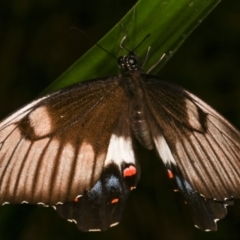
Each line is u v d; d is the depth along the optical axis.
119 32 1.04
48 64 1.25
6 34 1.25
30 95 1.24
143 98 1.04
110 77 1.04
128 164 1.04
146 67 1.05
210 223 1.03
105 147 1.04
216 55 1.24
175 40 1.04
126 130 1.04
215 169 1.03
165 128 1.04
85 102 1.04
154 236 1.23
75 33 1.25
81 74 1.05
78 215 1.03
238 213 1.23
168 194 1.23
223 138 1.03
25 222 1.05
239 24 1.24
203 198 1.03
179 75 1.24
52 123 1.02
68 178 1.03
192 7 1.04
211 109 1.03
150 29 1.04
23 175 1.01
